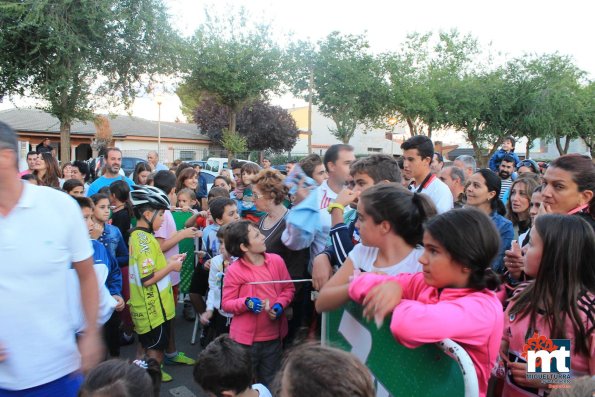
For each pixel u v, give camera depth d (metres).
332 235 2.68
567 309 1.94
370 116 29.23
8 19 16.14
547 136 31.38
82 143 32.06
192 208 6.62
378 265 2.14
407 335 1.54
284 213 3.81
